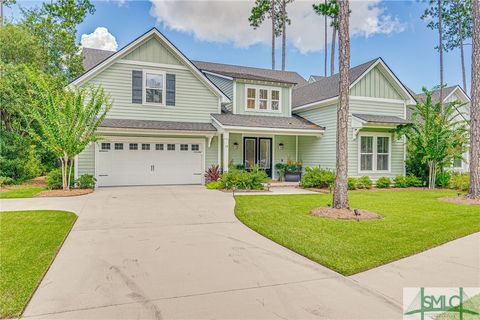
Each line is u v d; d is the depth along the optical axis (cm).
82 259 454
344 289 361
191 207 879
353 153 1490
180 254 481
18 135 1484
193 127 1417
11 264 426
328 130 1557
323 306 320
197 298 335
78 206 877
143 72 1418
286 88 1762
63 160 1162
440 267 431
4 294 337
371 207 898
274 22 3206
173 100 1471
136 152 1397
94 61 2053
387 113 1570
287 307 317
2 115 1516
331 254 477
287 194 1185
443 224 675
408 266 434
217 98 1553
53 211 796
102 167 1347
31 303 321
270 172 1748
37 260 441
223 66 2123
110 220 709
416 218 738
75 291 349
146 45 1422
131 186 1380
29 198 1022
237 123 1427
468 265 439
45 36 1891
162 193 1166
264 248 515
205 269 420
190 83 1500
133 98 1406
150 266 429
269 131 1455
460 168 1902
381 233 598
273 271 415
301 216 755
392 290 359
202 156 1504
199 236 585
